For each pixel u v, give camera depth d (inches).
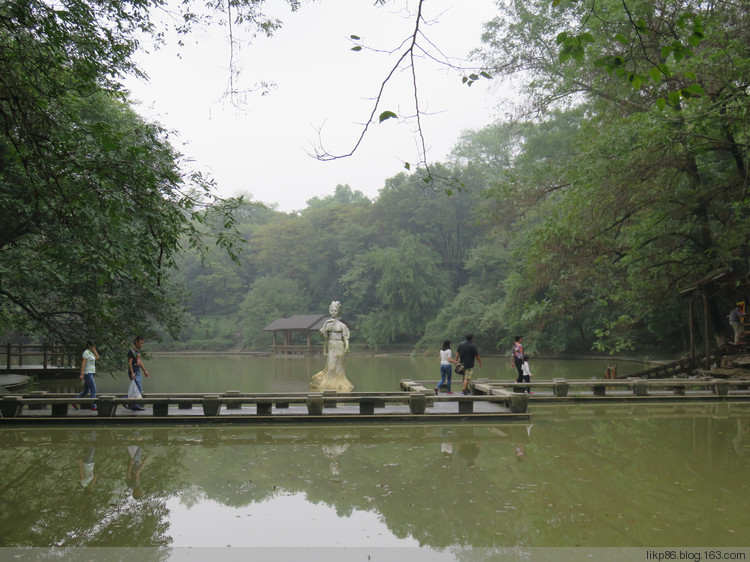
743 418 547.2
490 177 2733.8
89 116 709.9
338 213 3440.0
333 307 866.1
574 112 1089.4
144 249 308.2
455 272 2810.0
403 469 353.1
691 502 282.4
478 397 539.5
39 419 522.6
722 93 626.2
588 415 574.6
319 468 358.6
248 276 3708.2
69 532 251.1
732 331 993.5
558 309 970.7
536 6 1015.6
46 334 768.3
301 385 964.6
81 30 331.0
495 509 275.0
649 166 725.3
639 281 877.2
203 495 304.5
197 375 1248.8
